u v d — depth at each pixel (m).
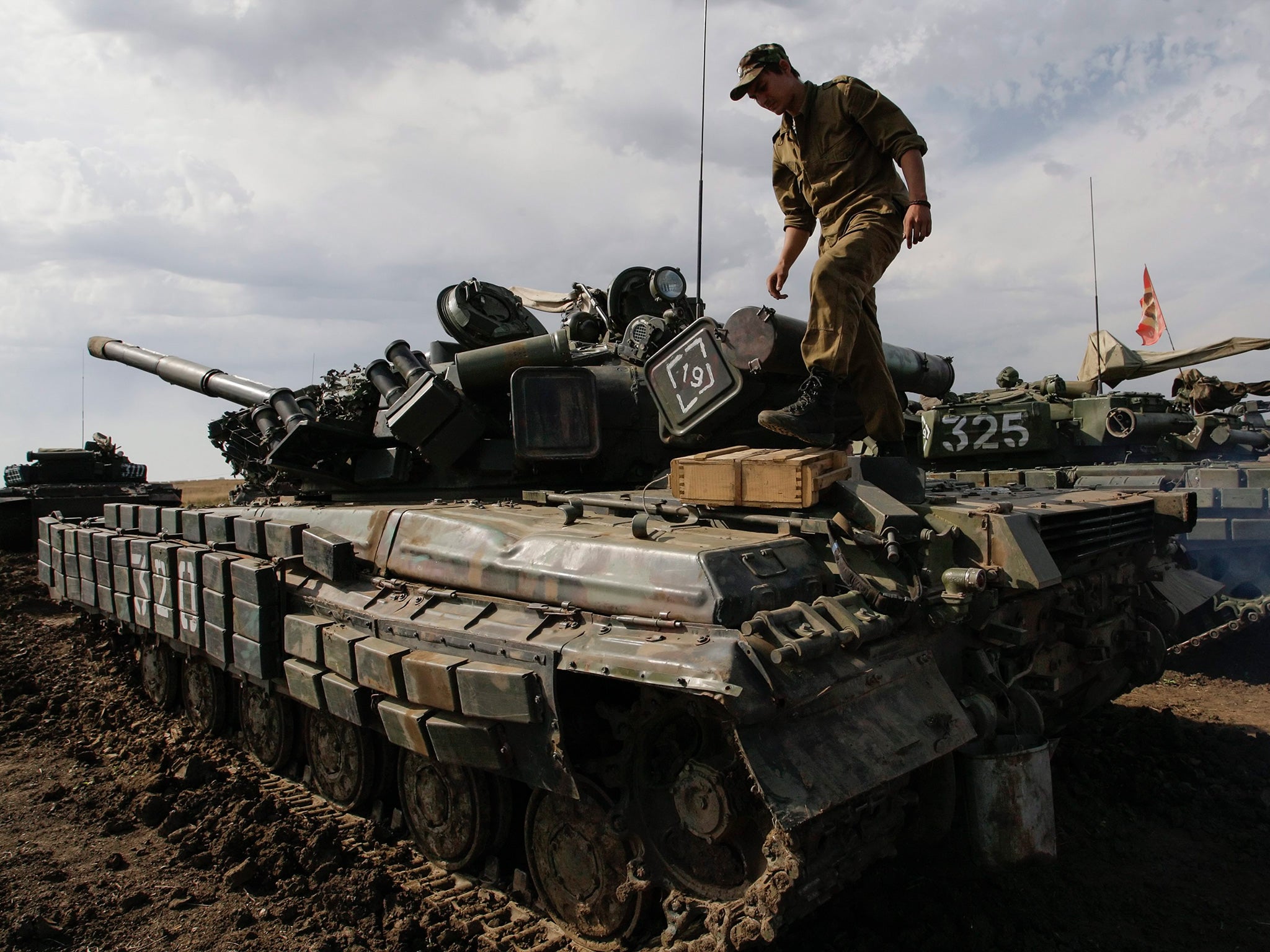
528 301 10.71
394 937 5.36
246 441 10.10
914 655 5.03
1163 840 6.68
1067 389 19.94
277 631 7.10
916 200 5.46
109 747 9.19
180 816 7.18
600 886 5.07
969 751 5.16
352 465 8.81
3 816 7.45
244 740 8.69
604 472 7.77
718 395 6.47
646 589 4.71
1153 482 13.23
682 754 4.73
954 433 17.03
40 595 17.36
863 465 5.85
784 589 4.79
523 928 5.36
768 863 4.04
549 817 5.42
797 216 6.58
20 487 23.55
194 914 5.77
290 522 7.45
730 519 5.62
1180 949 5.29
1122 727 8.94
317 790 7.58
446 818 6.12
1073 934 5.41
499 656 5.08
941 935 5.22
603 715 5.12
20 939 5.45
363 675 5.86
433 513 6.32
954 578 5.12
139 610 9.25
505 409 8.07
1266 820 6.94
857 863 4.49
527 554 5.43
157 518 9.55
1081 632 6.60
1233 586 12.46
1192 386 19.17
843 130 5.82
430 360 9.41
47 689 11.26
